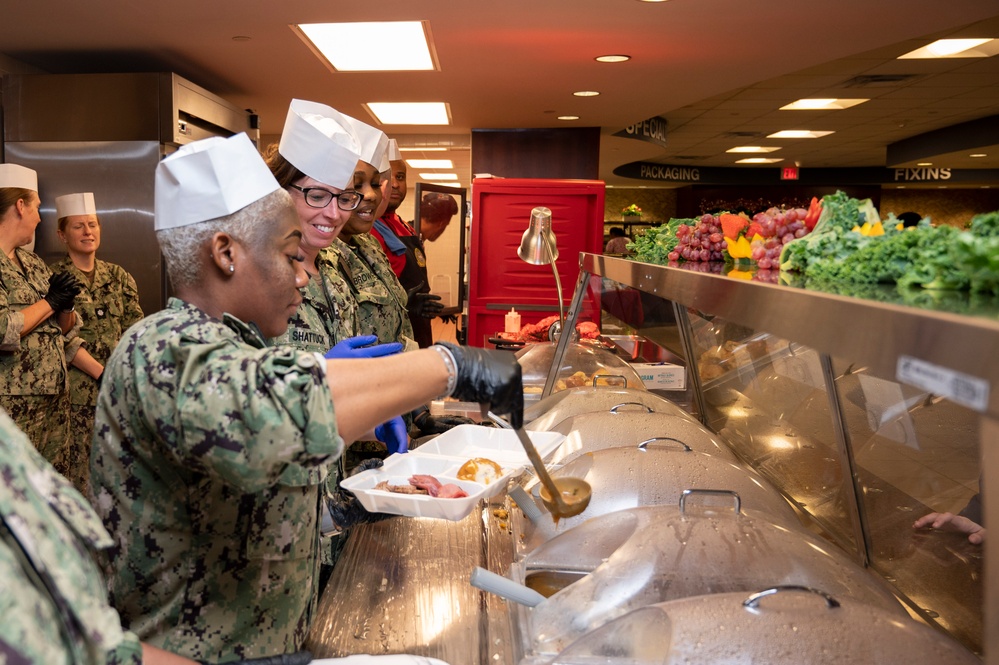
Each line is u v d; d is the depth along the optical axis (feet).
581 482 4.16
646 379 8.66
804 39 13.56
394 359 3.09
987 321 1.47
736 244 5.32
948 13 12.00
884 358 1.82
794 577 3.31
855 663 2.51
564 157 24.53
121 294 13.04
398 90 18.26
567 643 3.36
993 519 1.49
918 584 3.93
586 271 7.78
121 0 11.10
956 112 28.53
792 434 5.42
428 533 5.39
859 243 3.39
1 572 1.90
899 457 4.11
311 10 11.59
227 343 3.08
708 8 11.64
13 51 14.20
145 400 3.06
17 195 10.83
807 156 41.78
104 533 2.31
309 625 3.97
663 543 3.58
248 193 3.44
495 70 15.98
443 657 3.77
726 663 2.55
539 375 9.41
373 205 7.93
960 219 50.60
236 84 17.61
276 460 2.80
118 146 13.20
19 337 10.05
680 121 30.66
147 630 3.48
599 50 14.32
